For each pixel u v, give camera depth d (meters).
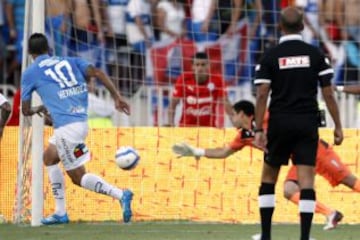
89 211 38.38
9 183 38.53
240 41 47.53
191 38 47.81
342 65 48.31
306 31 48.06
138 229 34.81
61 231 33.97
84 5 44.12
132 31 47.34
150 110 46.84
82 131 34.38
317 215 37.94
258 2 47.22
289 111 26.30
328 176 34.62
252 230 34.62
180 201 38.59
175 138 38.81
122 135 38.72
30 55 35.62
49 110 34.28
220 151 33.50
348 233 33.53
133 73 47.34
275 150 26.80
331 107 26.92
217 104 43.00
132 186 38.59
